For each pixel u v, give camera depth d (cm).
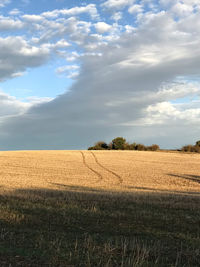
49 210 1173
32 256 625
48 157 6209
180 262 652
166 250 731
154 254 691
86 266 587
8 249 662
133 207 1322
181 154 7881
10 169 4194
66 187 2377
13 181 2742
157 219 1094
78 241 760
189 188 2844
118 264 612
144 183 3206
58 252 654
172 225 1014
